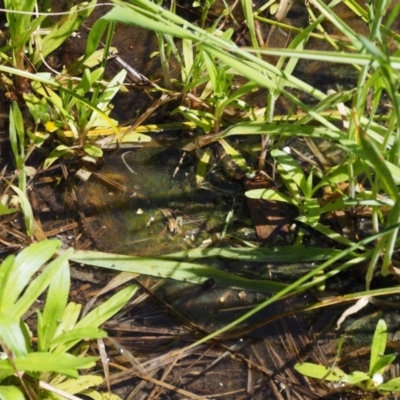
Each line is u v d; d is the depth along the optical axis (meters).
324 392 1.24
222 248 1.32
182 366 1.25
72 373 1.13
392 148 1.19
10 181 1.35
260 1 1.51
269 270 1.32
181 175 1.38
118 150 1.39
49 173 1.37
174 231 1.34
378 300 1.29
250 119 1.40
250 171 1.37
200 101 1.40
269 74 1.30
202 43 1.16
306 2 1.51
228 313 1.29
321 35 1.47
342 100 1.24
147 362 1.25
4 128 1.39
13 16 1.36
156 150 1.39
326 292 1.30
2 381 1.20
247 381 1.25
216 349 1.26
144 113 1.40
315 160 1.38
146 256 1.32
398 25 1.48
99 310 1.22
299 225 1.34
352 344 1.27
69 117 1.35
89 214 1.34
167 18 1.22
